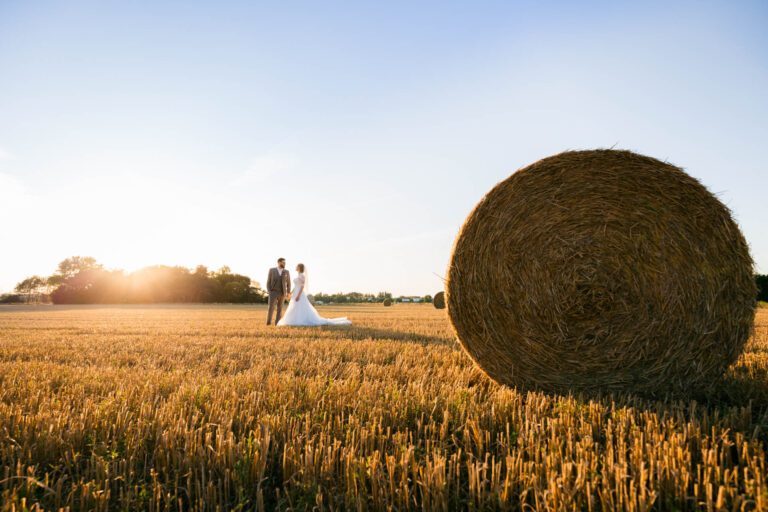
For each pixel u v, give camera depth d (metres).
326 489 2.21
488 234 4.55
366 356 6.09
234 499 2.23
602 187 4.21
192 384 4.01
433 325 12.21
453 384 4.34
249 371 4.84
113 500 2.18
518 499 2.14
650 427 2.77
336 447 2.45
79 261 86.50
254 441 2.51
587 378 4.14
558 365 4.21
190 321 15.41
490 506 2.09
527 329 4.31
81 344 7.64
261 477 2.30
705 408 3.35
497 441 2.66
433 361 5.67
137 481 2.35
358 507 2.00
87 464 2.39
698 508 1.99
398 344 7.31
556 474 2.11
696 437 2.63
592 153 4.28
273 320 15.79
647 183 4.08
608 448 2.48
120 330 10.84
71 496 2.11
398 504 2.12
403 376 4.67
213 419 3.05
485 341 4.53
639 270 4.01
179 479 2.38
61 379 4.45
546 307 4.23
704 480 2.09
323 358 5.93
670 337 3.93
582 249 4.17
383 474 2.20
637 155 4.14
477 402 3.60
